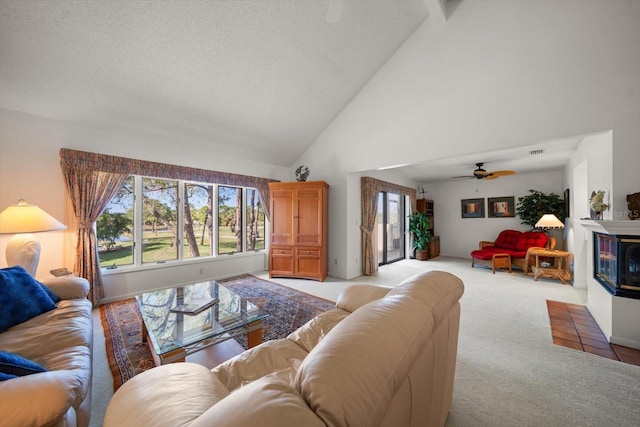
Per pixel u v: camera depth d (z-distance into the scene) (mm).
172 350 1549
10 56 2355
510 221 6250
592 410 1484
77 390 970
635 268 2162
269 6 2686
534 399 1577
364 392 541
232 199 4867
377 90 4016
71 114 2996
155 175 3689
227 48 2891
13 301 1697
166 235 4004
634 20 2234
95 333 2482
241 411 482
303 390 545
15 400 814
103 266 3445
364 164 4262
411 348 729
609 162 2393
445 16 3230
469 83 3125
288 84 3617
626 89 2264
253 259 5121
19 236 2473
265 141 4570
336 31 3178
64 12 2197
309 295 3652
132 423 634
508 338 2373
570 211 4383
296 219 4516
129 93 2996
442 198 7340
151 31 2512
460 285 1313
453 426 1372
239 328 1896
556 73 2586
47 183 2939
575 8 2484
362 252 5027
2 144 2709
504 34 2879
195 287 2732
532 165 5047
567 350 2150
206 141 4113
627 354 2072
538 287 4031
